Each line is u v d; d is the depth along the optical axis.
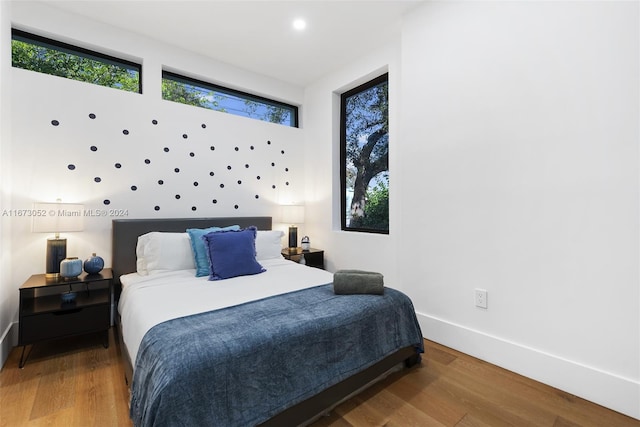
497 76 2.01
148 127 2.87
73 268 2.23
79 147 2.53
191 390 1.10
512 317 1.96
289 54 3.18
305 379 1.41
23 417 1.48
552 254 1.79
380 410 1.58
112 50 2.70
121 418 1.49
